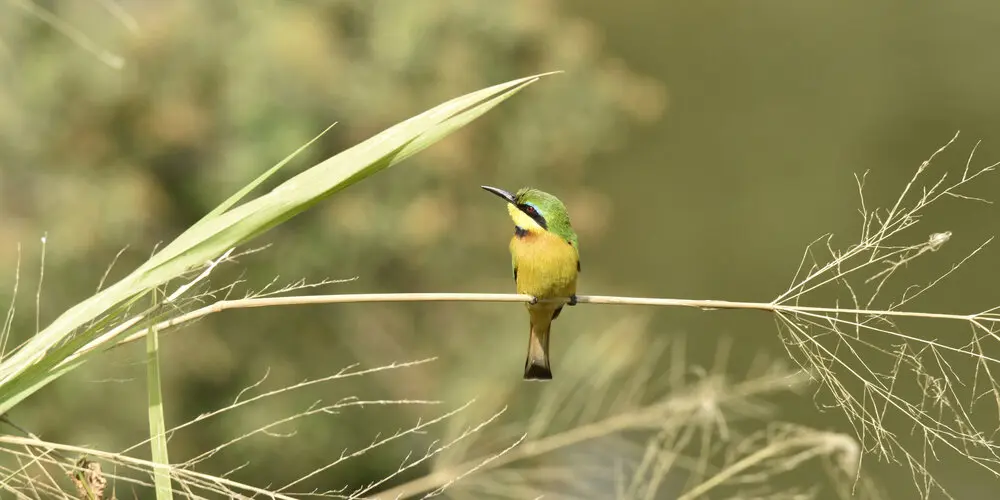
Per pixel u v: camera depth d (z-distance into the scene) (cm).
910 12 2397
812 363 426
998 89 2225
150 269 377
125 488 1095
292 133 1438
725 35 2491
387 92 1528
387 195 1577
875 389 416
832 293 1395
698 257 2112
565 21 1891
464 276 1697
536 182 1764
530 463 757
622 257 2153
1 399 368
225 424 1390
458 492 650
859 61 2383
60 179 1442
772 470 627
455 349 1602
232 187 1438
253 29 1486
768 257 2069
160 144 1444
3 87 1434
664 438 693
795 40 2455
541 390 1488
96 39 1438
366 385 1506
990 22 2322
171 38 1440
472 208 1697
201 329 1432
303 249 1514
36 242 1362
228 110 1452
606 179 2253
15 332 1315
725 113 2378
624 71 1977
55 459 370
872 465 839
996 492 1258
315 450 1401
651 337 1792
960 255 1809
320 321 1535
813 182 2173
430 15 1586
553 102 1730
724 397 713
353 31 1614
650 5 2508
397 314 1608
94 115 1437
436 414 1488
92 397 1300
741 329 1961
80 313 374
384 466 1444
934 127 2183
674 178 2275
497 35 1652
